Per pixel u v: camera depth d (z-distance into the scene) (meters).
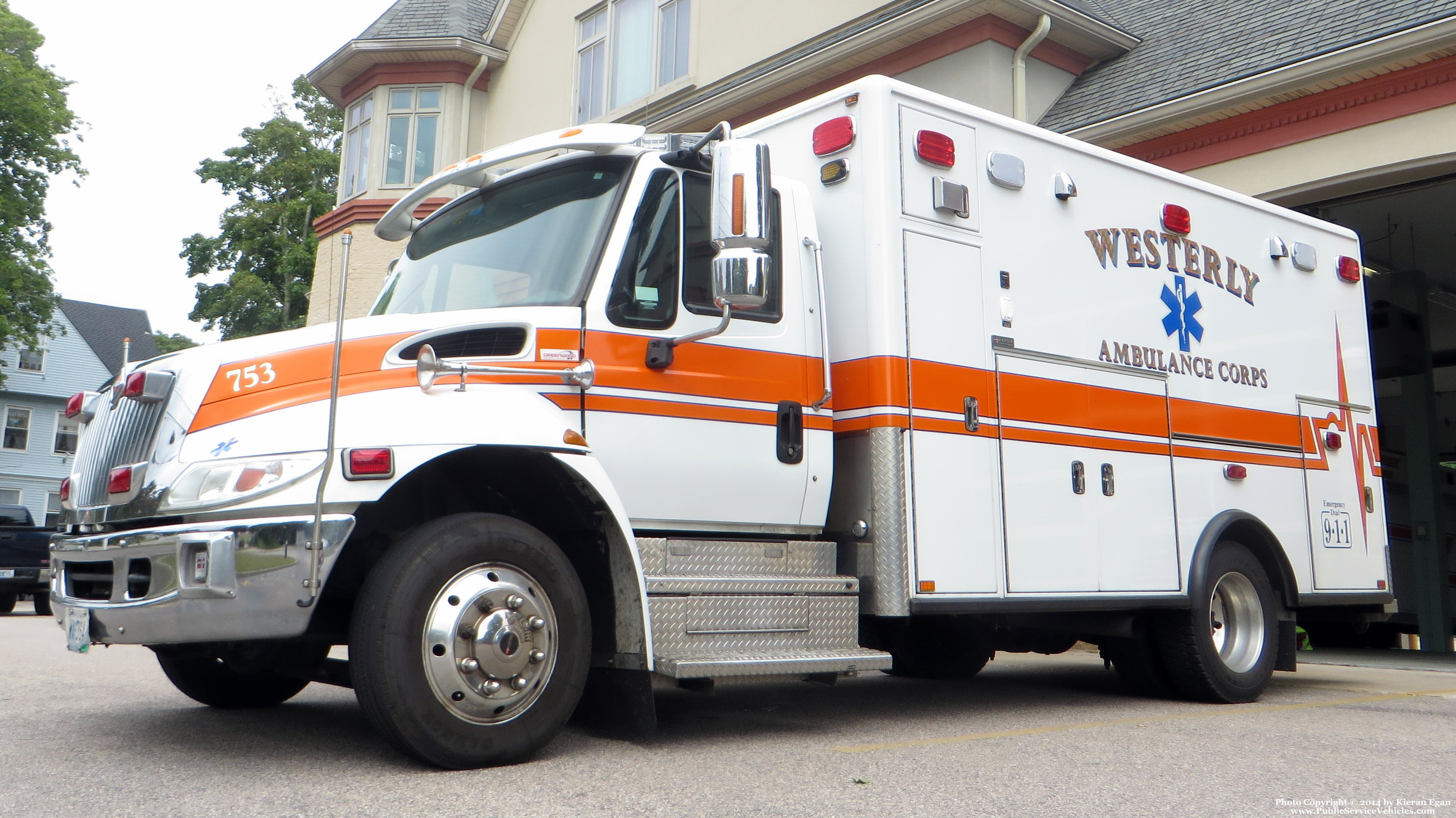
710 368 5.16
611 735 5.09
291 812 3.59
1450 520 17.08
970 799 3.99
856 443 5.52
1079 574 6.14
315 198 35.66
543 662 4.41
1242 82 10.84
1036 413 6.06
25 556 17.75
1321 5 11.48
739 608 5.01
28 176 30.14
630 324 4.95
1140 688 7.15
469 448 4.34
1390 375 15.58
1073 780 4.38
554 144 5.25
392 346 4.48
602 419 4.80
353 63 18.42
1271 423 7.53
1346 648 13.82
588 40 17.33
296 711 5.93
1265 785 4.37
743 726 5.67
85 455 4.83
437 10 18.81
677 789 4.00
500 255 5.28
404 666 4.07
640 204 5.10
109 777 4.11
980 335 5.86
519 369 4.62
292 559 3.98
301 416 4.26
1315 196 10.87
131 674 7.58
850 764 4.59
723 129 5.11
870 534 5.44
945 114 5.91
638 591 4.64
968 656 8.08
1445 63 9.88
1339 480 8.00
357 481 4.08
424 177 18.11
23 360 42.69
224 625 3.99
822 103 5.89
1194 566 6.80
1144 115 11.49
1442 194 12.74
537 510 4.89
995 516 5.77
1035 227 6.25
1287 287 7.90
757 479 5.25
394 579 4.11
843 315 5.64
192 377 4.41
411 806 3.69
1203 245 7.31
